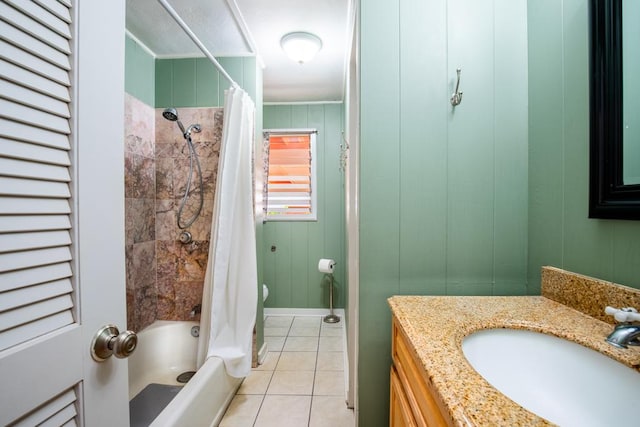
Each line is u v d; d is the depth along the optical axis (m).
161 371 1.82
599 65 0.71
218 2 1.49
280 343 2.32
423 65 1.04
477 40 1.03
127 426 0.62
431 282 1.05
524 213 1.03
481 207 1.04
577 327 0.68
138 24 1.65
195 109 1.95
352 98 1.65
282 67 2.22
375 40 1.04
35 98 0.45
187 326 1.92
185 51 1.93
